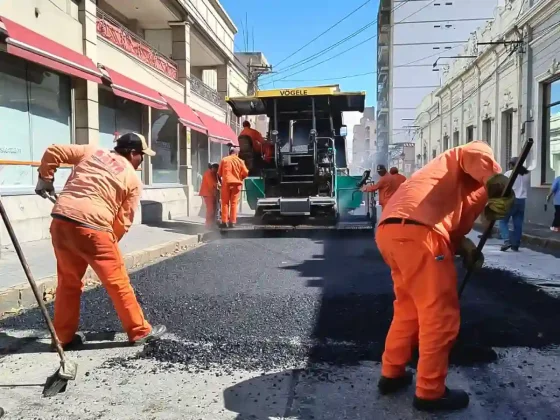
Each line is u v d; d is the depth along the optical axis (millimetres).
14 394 3309
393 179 11156
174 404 3137
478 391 3268
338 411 3027
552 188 12242
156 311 5121
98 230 3980
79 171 4102
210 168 12719
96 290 6148
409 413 2992
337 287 6082
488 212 2842
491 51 18875
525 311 5039
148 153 4496
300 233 11609
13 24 8234
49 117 10234
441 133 28422
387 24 53156
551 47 14180
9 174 8969
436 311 2914
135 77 13836
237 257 8617
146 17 17109
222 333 4426
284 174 12570
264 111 13641
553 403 3098
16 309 5375
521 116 16156
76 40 10805
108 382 3479
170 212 16031
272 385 3402
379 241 3129
